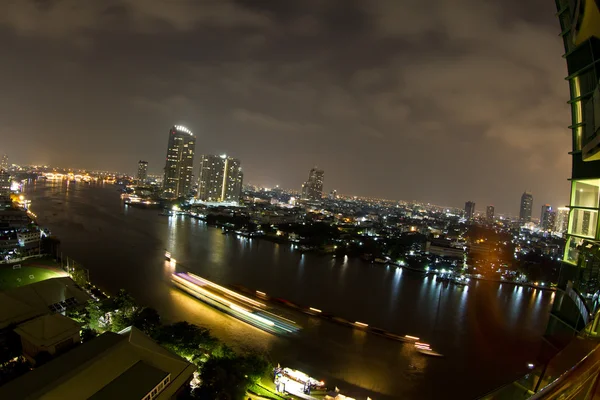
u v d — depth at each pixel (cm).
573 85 2773
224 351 5169
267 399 4644
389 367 6088
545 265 15325
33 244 11131
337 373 5769
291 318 7725
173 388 3750
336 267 13700
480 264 15775
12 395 2983
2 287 7956
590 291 2438
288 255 15225
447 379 5825
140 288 8906
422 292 11000
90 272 9906
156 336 5225
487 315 9206
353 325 7662
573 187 2812
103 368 3478
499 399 1459
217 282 9919
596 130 2211
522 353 6969
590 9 2192
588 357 1004
